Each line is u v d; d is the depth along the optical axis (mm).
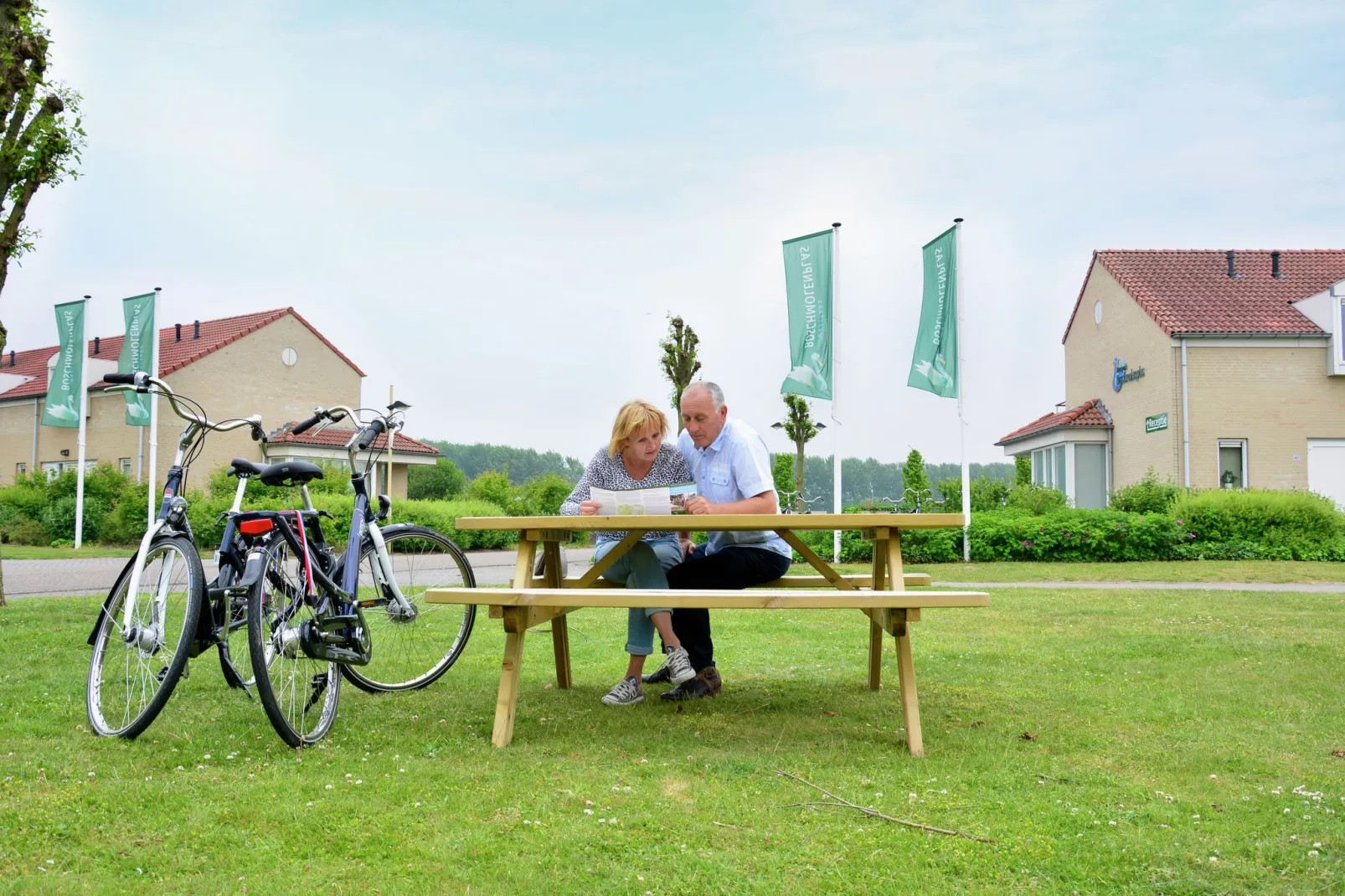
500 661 5234
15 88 7672
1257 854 2357
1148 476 22156
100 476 24656
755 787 2873
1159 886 2182
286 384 32344
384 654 4500
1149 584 11508
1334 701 4125
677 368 23672
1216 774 3047
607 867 2258
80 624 6242
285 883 2158
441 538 4770
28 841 2371
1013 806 2707
